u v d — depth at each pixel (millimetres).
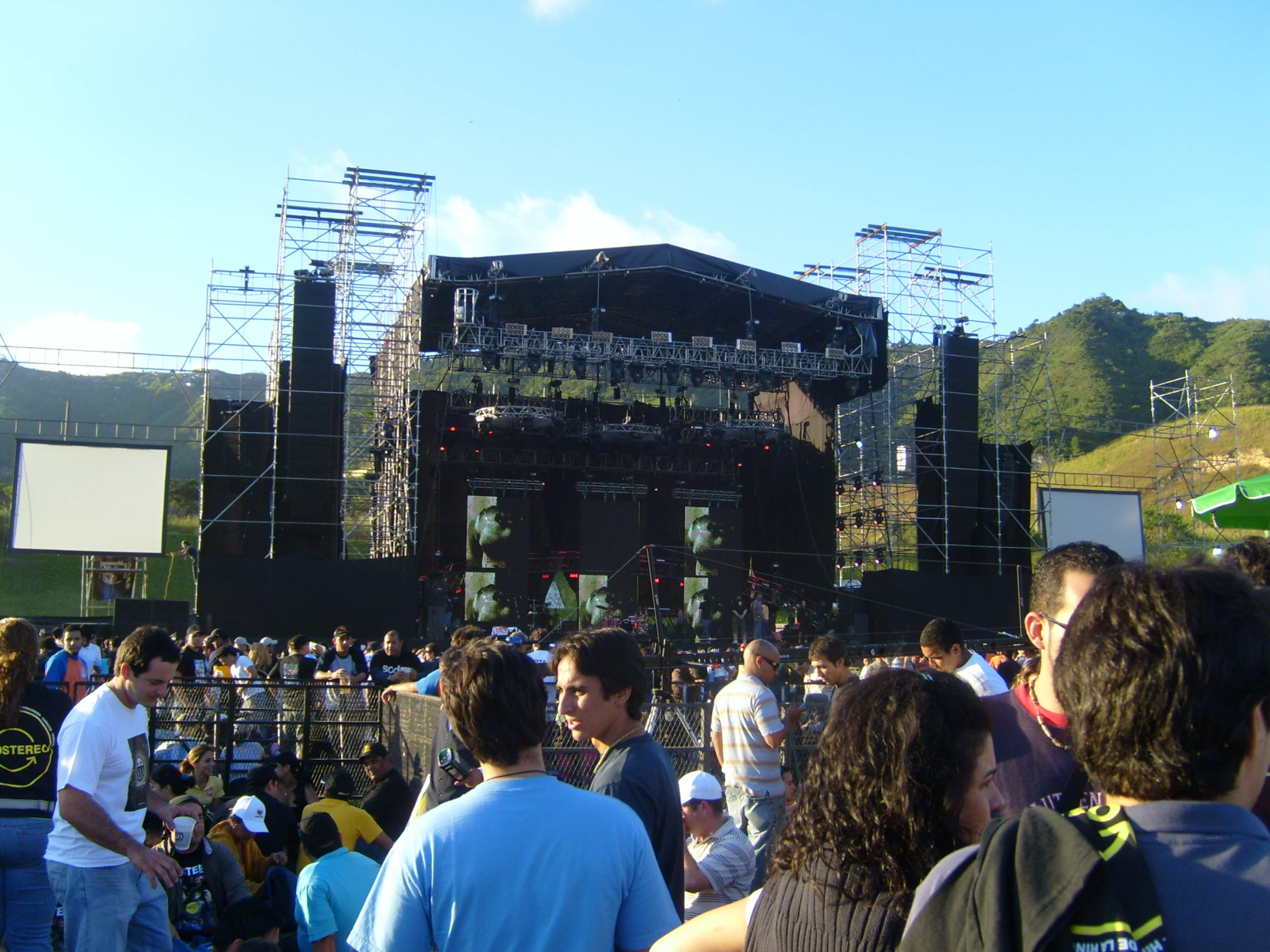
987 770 2486
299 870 8727
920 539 33594
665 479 38562
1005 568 33406
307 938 6070
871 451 37625
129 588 31562
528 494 36156
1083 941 1621
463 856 3035
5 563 45500
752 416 38594
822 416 36250
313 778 11195
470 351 30406
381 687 11570
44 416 94750
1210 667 1714
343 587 27406
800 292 32688
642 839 3260
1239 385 84562
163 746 10836
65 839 5332
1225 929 1608
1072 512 33656
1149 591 1841
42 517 26750
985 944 1682
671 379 32875
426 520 33969
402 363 31859
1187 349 94312
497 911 2984
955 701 2436
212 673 14758
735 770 7156
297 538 28453
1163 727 1717
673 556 37812
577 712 4387
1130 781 1772
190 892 7023
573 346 30844
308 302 28594
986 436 39562
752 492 39500
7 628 5492
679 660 18750
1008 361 38781
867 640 31891
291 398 28375
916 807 2295
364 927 3084
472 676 3246
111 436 91750
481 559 33125
